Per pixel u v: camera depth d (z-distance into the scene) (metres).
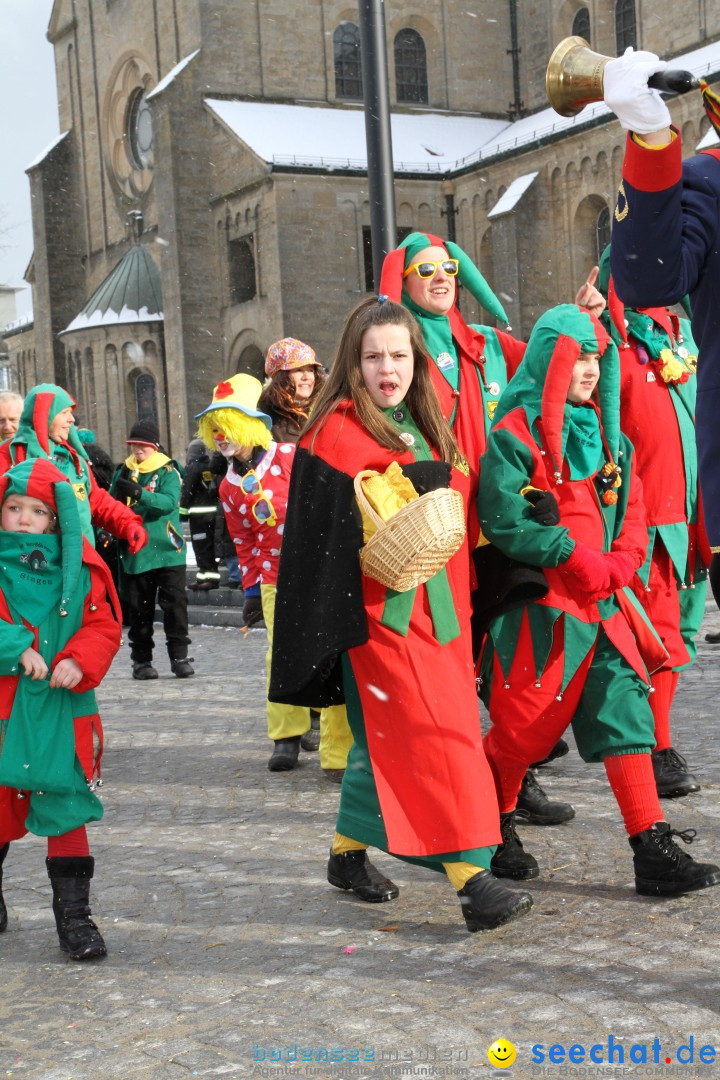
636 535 4.58
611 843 5.08
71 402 6.28
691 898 4.34
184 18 45.09
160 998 3.75
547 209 38.69
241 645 13.41
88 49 51.09
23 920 4.63
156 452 11.05
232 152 42.06
